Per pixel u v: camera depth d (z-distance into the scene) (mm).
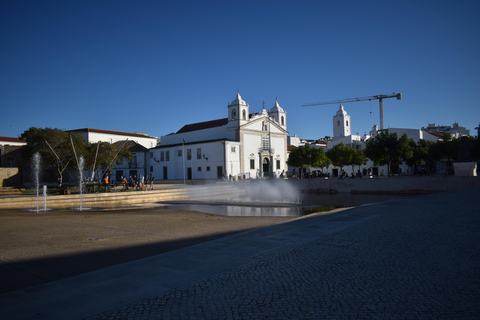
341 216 14078
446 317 4301
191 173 62750
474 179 33688
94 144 45875
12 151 55875
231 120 62125
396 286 5445
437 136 69688
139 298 5223
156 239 10906
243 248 8562
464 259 6801
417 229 10211
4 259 8336
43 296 5406
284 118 74812
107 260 8188
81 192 29188
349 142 68125
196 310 4715
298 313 4535
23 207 23953
